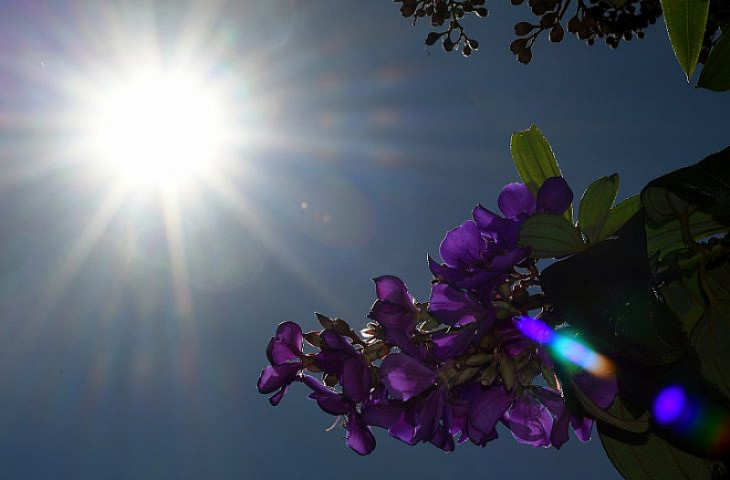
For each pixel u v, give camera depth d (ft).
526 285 2.01
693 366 1.80
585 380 1.91
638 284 1.81
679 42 2.10
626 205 2.06
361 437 2.08
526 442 2.08
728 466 1.86
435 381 2.03
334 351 2.09
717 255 1.92
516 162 2.20
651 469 1.94
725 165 1.94
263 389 2.15
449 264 2.08
